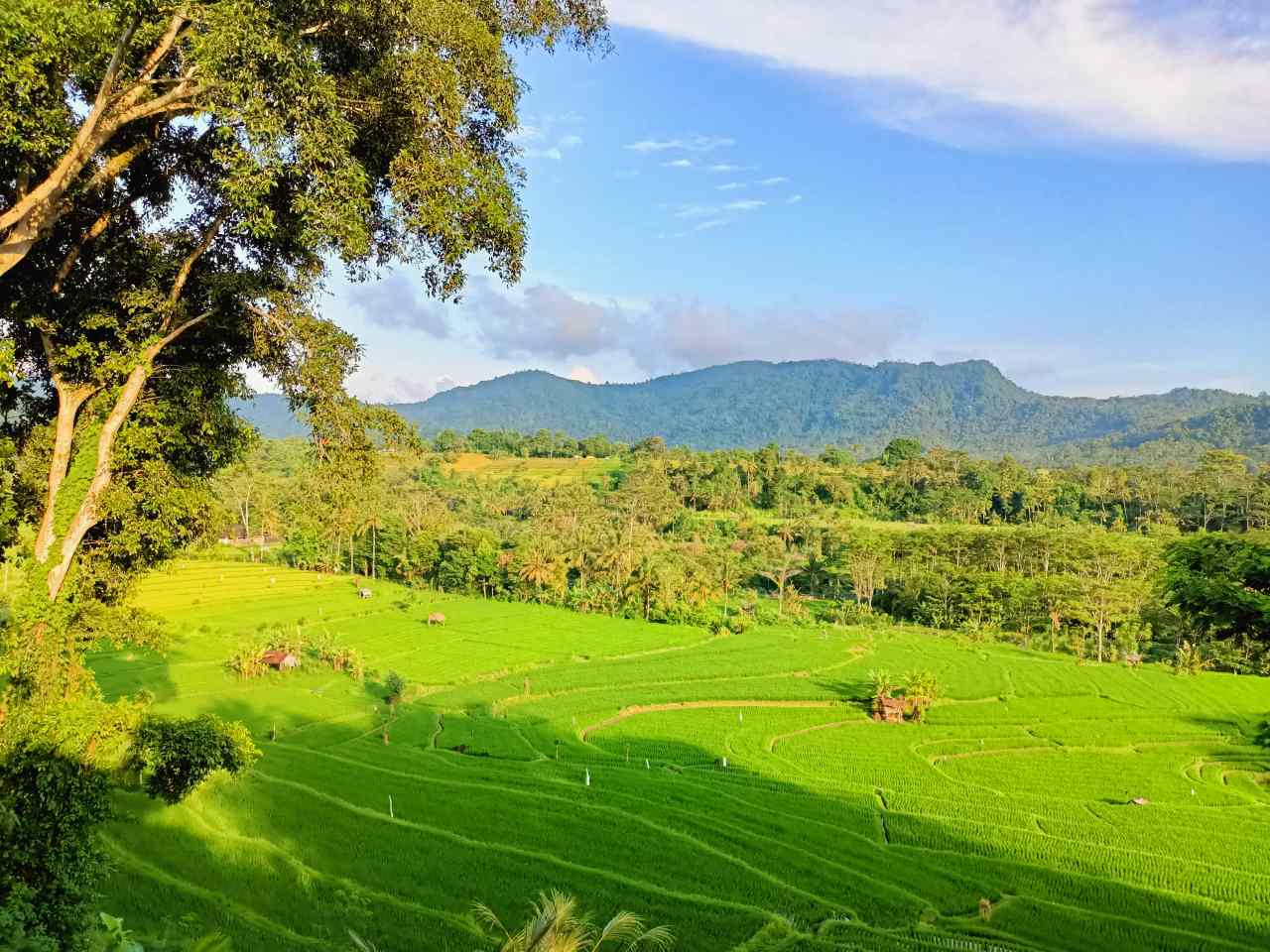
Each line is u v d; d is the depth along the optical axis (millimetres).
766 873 39438
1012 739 73875
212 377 18562
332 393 17438
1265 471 186875
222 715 60438
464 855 36500
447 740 63125
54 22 11281
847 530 169625
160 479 17859
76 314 16531
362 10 13070
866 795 56344
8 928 12180
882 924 35688
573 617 122438
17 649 15133
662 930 15641
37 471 17750
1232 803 58281
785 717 78812
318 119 12375
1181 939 35469
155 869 29109
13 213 12508
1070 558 137750
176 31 12961
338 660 81312
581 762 61781
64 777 14875
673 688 86750
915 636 123938
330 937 26422
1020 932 35594
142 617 18344
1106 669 101250
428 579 145250
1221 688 92562
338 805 40750
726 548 163375
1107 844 49000
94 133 13156
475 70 14070
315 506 18016
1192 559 25016
